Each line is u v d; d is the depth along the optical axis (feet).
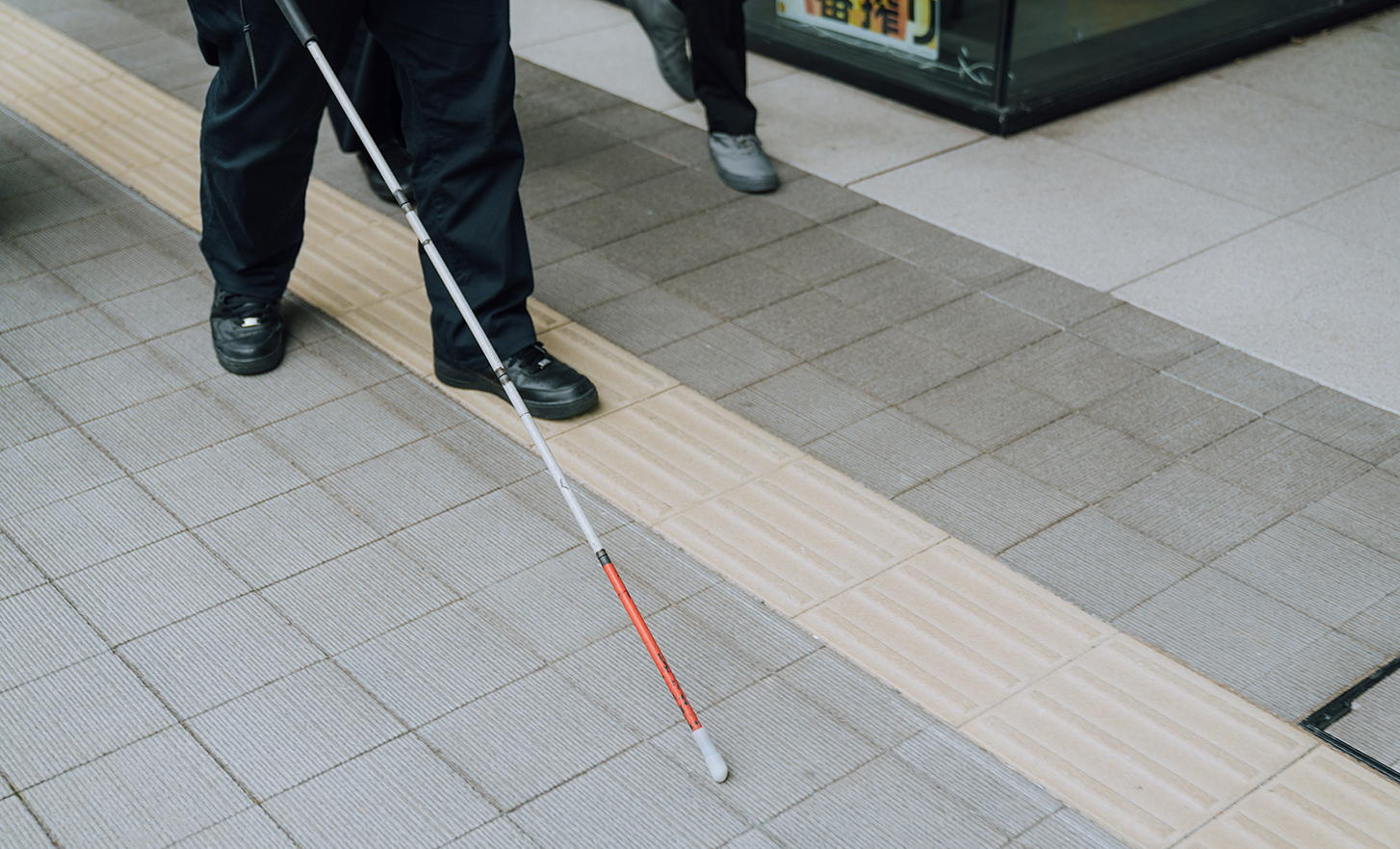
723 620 8.14
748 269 12.40
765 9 17.98
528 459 9.75
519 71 17.48
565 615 8.23
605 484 9.43
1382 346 10.87
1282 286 11.84
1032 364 10.76
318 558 8.78
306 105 9.70
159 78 17.29
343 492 9.44
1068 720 7.34
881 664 7.76
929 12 15.60
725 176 14.02
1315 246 12.51
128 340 11.43
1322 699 7.44
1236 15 17.31
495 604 8.34
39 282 12.38
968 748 7.20
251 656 7.96
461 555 8.77
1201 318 11.37
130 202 13.97
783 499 9.21
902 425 10.00
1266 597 8.19
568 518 9.11
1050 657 7.77
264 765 7.18
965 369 10.72
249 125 9.66
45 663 7.92
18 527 9.10
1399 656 7.72
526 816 6.84
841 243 12.85
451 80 9.25
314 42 8.41
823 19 17.15
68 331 11.57
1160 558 8.55
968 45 15.30
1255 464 9.45
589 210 13.64
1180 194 13.64
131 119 16.01
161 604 8.40
